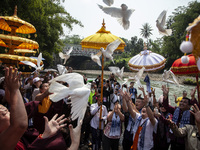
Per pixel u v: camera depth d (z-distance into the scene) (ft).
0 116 4.48
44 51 55.93
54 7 59.57
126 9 6.70
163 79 11.57
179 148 10.12
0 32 30.96
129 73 159.94
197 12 115.55
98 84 26.94
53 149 5.04
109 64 192.44
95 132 14.32
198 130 7.89
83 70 198.59
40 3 44.57
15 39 12.66
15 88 3.75
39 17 46.55
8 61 12.67
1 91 8.32
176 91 55.67
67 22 64.80
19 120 3.64
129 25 6.93
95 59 11.30
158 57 15.93
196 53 3.89
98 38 14.94
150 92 15.14
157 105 14.07
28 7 39.68
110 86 21.49
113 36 15.49
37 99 8.94
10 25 13.52
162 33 5.84
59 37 66.49
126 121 12.78
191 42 3.78
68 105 10.64
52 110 9.25
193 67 9.41
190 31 3.83
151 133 10.07
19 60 12.53
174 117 11.46
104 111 14.94
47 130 5.35
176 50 123.65
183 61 4.56
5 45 14.80
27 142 5.61
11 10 34.73
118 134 12.95
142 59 16.12
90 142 16.21
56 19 62.80
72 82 5.46
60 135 5.44
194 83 78.59
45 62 59.16
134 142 10.60
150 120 9.93
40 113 8.92
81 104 5.44
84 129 15.72
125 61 183.52
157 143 9.97
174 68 10.27
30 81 17.84
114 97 21.40
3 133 3.61
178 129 8.69
